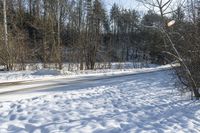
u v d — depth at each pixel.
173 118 9.31
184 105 11.23
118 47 51.78
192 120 9.20
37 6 36.69
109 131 7.59
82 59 33.78
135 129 7.88
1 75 23.31
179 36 11.40
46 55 32.19
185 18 11.38
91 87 16.02
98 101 11.57
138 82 18.39
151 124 8.51
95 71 29.64
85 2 34.31
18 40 30.70
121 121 8.62
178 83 14.56
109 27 38.38
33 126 7.73
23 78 20.89
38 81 18.77
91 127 7.85
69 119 8.55
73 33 35.06
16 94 13.23
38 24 36.59
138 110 10.19
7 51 29.02
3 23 31.69
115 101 11.70
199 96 12.25
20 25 38.16
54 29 34.41
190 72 11.92
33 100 11.41
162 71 27.31
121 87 16.09
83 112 9.52
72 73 25.86
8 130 7.40
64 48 35.72
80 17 34.44
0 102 10.89
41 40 34.53
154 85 16.89
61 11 34.62
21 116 8.73
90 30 35.09
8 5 37.12
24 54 30.42
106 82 18.48
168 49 11.61
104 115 9.23
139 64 45.44
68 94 13.16
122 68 37.59
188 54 11.73
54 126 7.79
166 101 11.93
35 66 31.05
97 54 37.28
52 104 10.59
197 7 11.40
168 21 10.18
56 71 24.80
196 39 11.55
